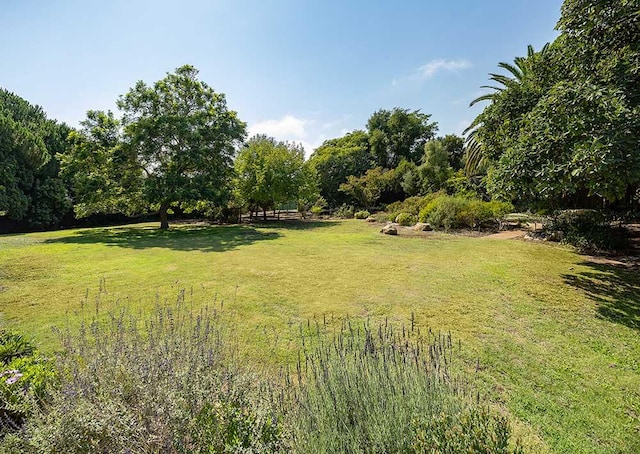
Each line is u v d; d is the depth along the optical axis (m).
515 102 7.57
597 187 4.53
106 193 13.95
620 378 2.85
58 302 4.80
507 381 2.78
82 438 1.49
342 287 5.58
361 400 1.63
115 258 8.09
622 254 7.94
